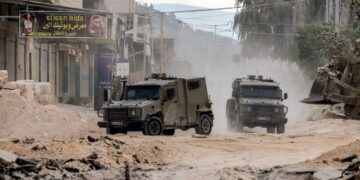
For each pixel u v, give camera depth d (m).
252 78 94.38
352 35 141.50
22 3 108.94
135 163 50.34
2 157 43.56
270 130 90.50
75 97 154.88
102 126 75.88
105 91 78.62
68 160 47.84
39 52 136.38
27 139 58.16
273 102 87.44
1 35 110.50
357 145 49.41
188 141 64.62
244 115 86.88
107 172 44.66
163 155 54.34
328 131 79.44
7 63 113.75
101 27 112.50
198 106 80.62
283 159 51.44
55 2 142.75
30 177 41.31
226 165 48.72
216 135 74.50
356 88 79.62
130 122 74.12
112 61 143.25
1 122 73.75
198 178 42.12
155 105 75.38
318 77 80.81
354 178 35.62
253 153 56.47
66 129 75.88
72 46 157.00
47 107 83.19
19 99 78.88
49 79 144.88
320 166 41.59
